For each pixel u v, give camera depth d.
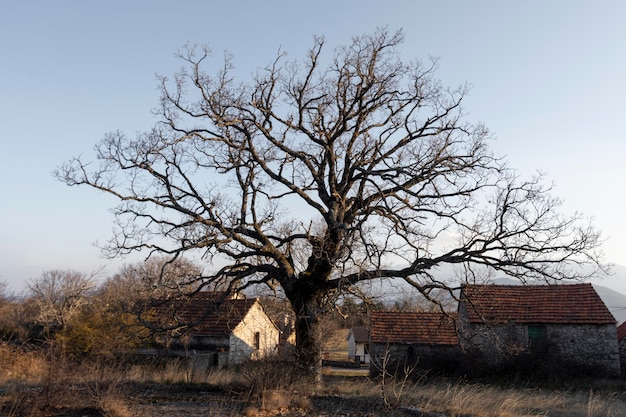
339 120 19.78
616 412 14.59
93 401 12.21
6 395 12.60
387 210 17.19
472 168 18.91
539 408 15.12
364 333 55.09
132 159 18.06
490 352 28.83
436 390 16.50
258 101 19.34
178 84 18.59
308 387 15.32
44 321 32.03
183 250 17.59
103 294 39.94
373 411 12.49
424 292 18.25
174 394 14.75
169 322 19.75
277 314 30.92
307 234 18.28
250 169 19.62
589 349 28.81
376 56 19.52
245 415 11.74
